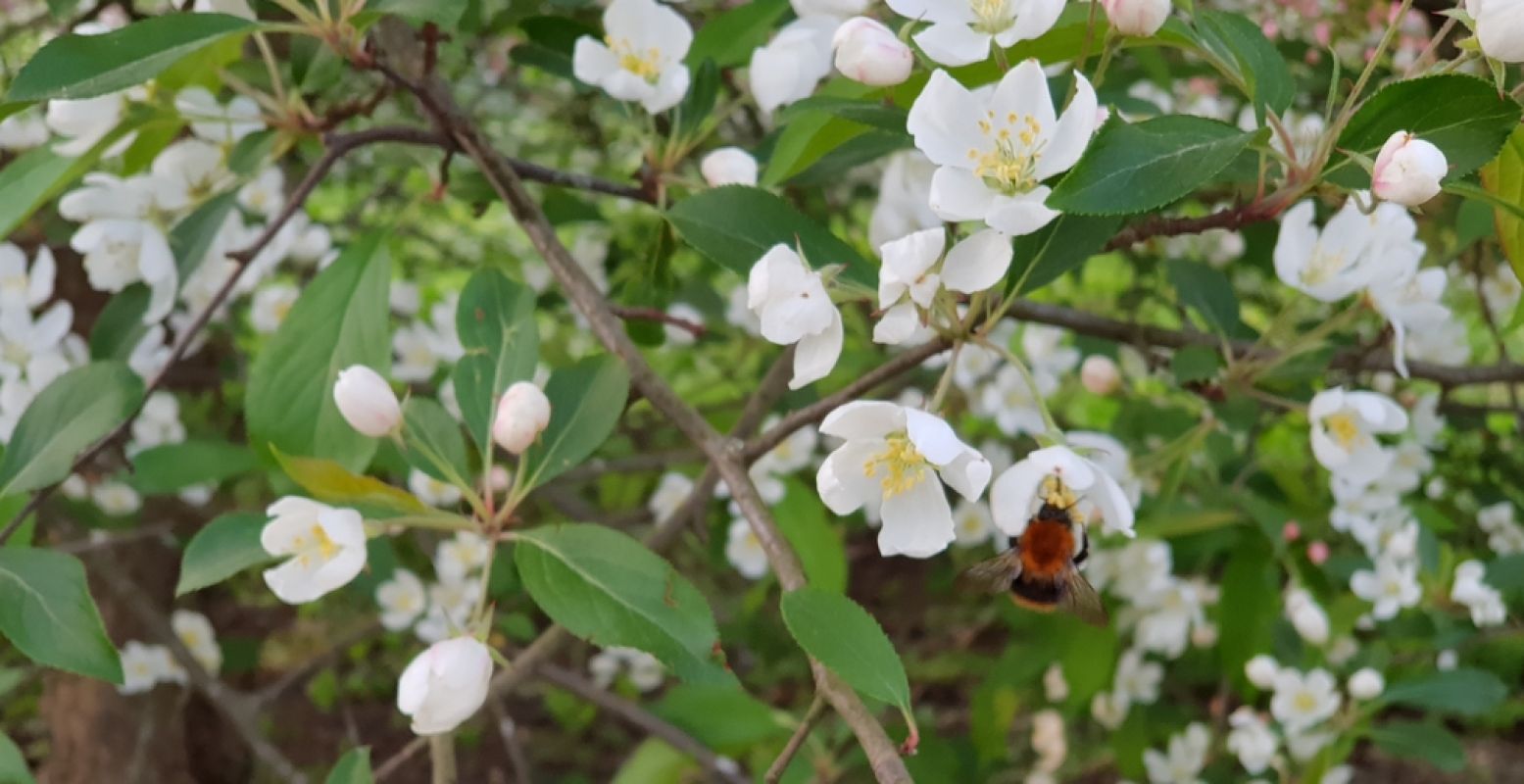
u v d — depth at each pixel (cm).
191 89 62
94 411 57
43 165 60
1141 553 85
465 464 56
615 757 149
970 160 49
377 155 67
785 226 54
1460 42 49
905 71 52
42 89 51
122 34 52
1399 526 83
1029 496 49
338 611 146
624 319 66
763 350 102
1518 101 51
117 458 81
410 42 65
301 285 90
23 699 134
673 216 54
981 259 49
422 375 89
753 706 88
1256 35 52
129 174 63
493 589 94
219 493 108
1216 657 109
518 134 119
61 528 96
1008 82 49
